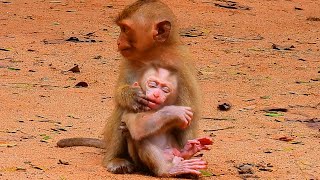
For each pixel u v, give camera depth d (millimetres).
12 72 17891
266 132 13164
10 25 24359
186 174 10148
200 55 21172
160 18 10297
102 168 10445
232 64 20109
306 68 19922
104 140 11211
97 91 16234
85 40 22453
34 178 9812
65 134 12562
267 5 30828
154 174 10180
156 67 10328
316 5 31812
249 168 10742
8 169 10211
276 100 15992
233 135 12859
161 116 9781
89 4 28469
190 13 28094
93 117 13914
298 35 25516
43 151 11352
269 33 25578
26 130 12695
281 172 10664
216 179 10203
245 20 27562
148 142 9992
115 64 19391
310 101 16000
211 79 18031
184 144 10281
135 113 10008
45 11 26891
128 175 10141
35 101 14953
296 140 12617
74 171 10227
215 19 27344
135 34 10258
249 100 15906
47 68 18578
